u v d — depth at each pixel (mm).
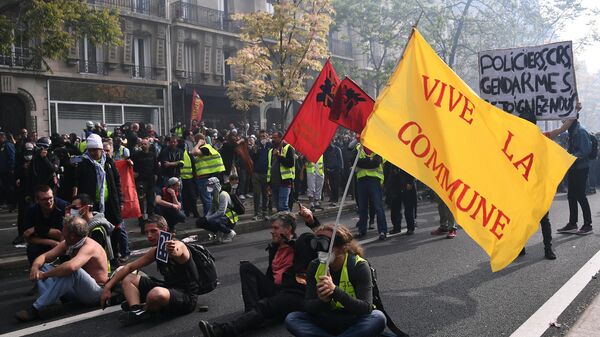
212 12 27156
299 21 19500
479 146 4160
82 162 7500
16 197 13477
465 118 4145
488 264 7211
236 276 6992
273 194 11391
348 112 6453
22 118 20719
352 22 30328
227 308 5621
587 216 9281
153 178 10930
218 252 8711
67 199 7621
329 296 3588
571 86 7406
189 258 5438
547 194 4273
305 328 3869
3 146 13438
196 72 26688
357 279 3789
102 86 22734
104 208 7672
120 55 23297
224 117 27969
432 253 8047
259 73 21188
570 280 6254
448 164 4082
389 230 10383
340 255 3818
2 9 13328
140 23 24000
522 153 4219
